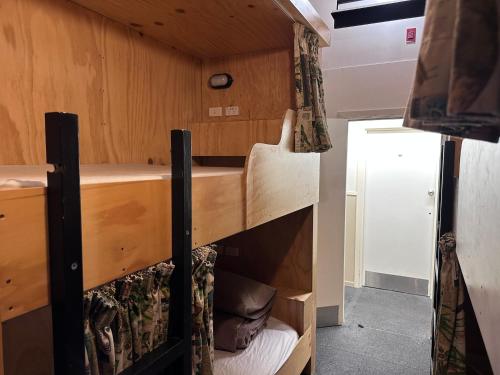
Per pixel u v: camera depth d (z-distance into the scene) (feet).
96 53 4.91
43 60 4.23
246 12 5.12
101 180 2.46
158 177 2.90
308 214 7.70
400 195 13.53
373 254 14.08
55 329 2.00
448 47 1.47
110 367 2.66
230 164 6.96
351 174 13.41
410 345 9.30
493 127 1.59
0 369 1.69
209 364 3.74
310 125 5.77
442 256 5.89
